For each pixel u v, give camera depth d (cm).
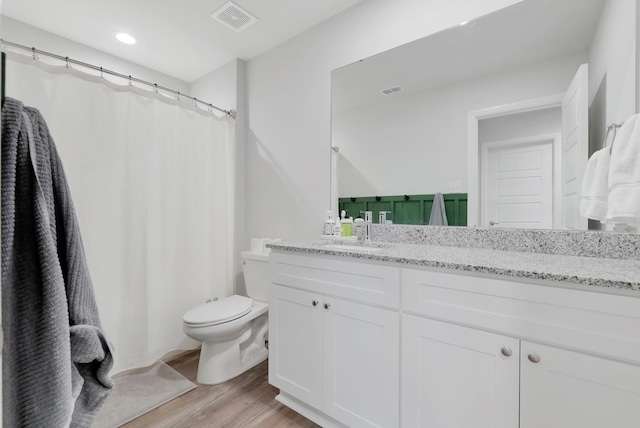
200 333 163
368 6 176
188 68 253
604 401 78
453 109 150
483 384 95
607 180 112
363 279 122
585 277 79
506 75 137
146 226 190
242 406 154
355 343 124
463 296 99
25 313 58
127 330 182
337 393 130
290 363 148
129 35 206
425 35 157
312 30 201
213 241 226
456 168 150
